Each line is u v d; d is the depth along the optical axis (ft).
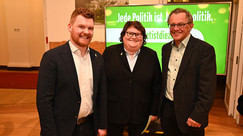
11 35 23.48
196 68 4.66
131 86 5.42
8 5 22.90
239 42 10.26
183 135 5.16
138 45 5.25
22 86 17.03
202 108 4.45
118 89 5.48
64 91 4.08
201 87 4.53
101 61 4.72
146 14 8.62
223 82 18.58
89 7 11.41
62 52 4.05
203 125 4.54
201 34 8.40
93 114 4.57
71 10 11.60
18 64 23.97
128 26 5.22
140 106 5.52
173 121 5.30
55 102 4.12
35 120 10.33
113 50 5.62
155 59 5.65
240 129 9.42
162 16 8.54
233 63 10.55
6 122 10.08
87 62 4.39
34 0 23.04
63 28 11.82
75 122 4.20
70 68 4.04
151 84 5.72
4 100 13.56
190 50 4.72
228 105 11.51
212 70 4.50
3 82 18.35
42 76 3.90
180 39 4.78
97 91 4.84
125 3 11.12
